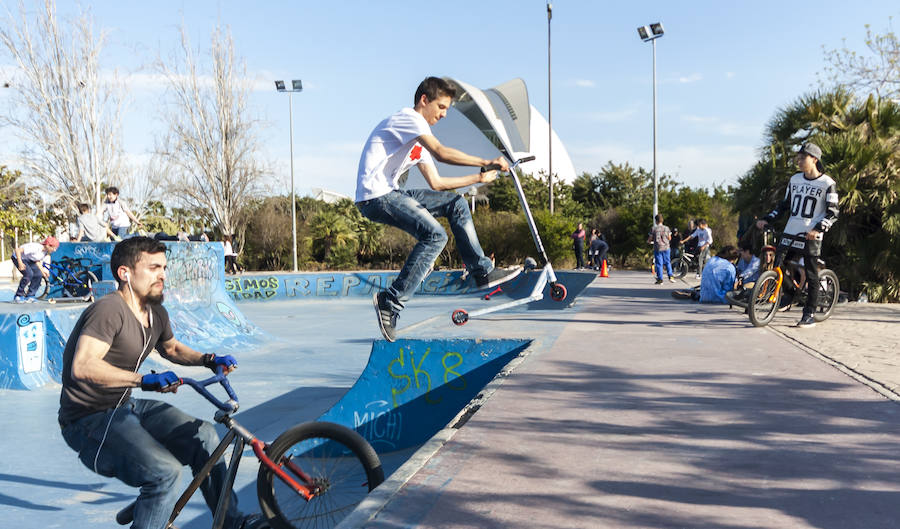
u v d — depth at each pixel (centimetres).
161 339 287
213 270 1095
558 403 350
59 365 767
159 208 2855
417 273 354
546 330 646
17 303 1003
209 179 2905
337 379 738
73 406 259
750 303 639
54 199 2381
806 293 648
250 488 402
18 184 2325
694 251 1852
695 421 313
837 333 601
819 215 632
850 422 306
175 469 256
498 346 519
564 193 3344
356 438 265
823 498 217
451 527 196
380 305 358
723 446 274
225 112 2883
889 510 206
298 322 1293
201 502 379
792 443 277
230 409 260
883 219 920
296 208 3200
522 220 2592
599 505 213
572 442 282
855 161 927
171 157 2842
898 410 325
